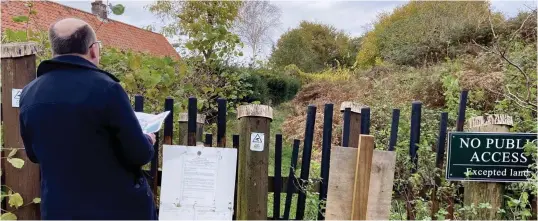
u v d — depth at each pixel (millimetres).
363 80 11312
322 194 2795
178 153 2582
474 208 2699
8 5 9008
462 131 2766
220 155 2586
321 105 10922
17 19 3537
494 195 2756
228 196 2580
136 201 2041
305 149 2770
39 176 2787
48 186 1923
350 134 2721
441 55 11836
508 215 2795
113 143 1942
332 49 31500
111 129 1902
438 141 2854
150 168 2877
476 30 11352
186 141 2961
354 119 2721
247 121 2633
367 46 18672
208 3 8336
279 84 17891
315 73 25062
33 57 2734
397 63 13297
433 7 14383
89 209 1908
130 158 1952
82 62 1941
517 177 2729
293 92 18734
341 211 2539
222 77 4867
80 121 1846
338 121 7172
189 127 2689
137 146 1917
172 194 2572
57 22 2002
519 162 2717
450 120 3941
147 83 3332
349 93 10836
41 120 1879
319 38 31641
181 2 8836
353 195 2504
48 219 1910
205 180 2582
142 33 17359
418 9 16688
